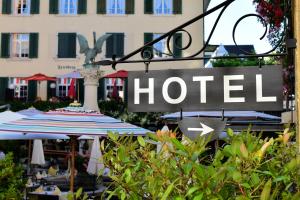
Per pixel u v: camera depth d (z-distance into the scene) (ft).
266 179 6.40
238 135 7.20
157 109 8.57
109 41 92.58
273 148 7.13
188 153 6.29
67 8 94.68
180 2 91.81
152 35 92.48
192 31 87.61
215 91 8.27
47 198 32.58
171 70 8.57
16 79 94.27
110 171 7.16
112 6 94.02
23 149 60.29
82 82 88.28
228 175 5.81
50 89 92.07
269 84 8.00
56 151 62.80
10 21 95.04
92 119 31.09
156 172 6.43
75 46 93.35
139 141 7.22
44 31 94.17
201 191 5.79
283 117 10.82
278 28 14.05
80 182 36.58
